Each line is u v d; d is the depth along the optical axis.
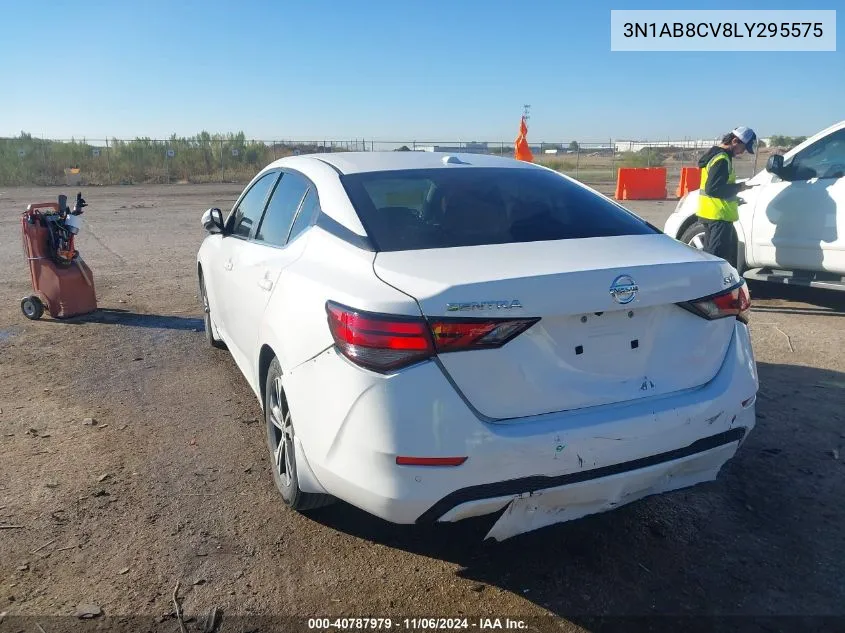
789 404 4.82
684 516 3.50
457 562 3.14
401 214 3.34
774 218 7.23
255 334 3.88
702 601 2.88
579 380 2.75
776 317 7.15
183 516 3.48
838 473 3.89
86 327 6.93
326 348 2.84
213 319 5.76
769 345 6.18
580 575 3.05
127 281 9.21
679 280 2.88
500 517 2.75
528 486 2.67
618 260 2.90
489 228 3.29
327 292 2.94
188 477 3.88
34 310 7.16
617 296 2.74
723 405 2.97
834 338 6.36
